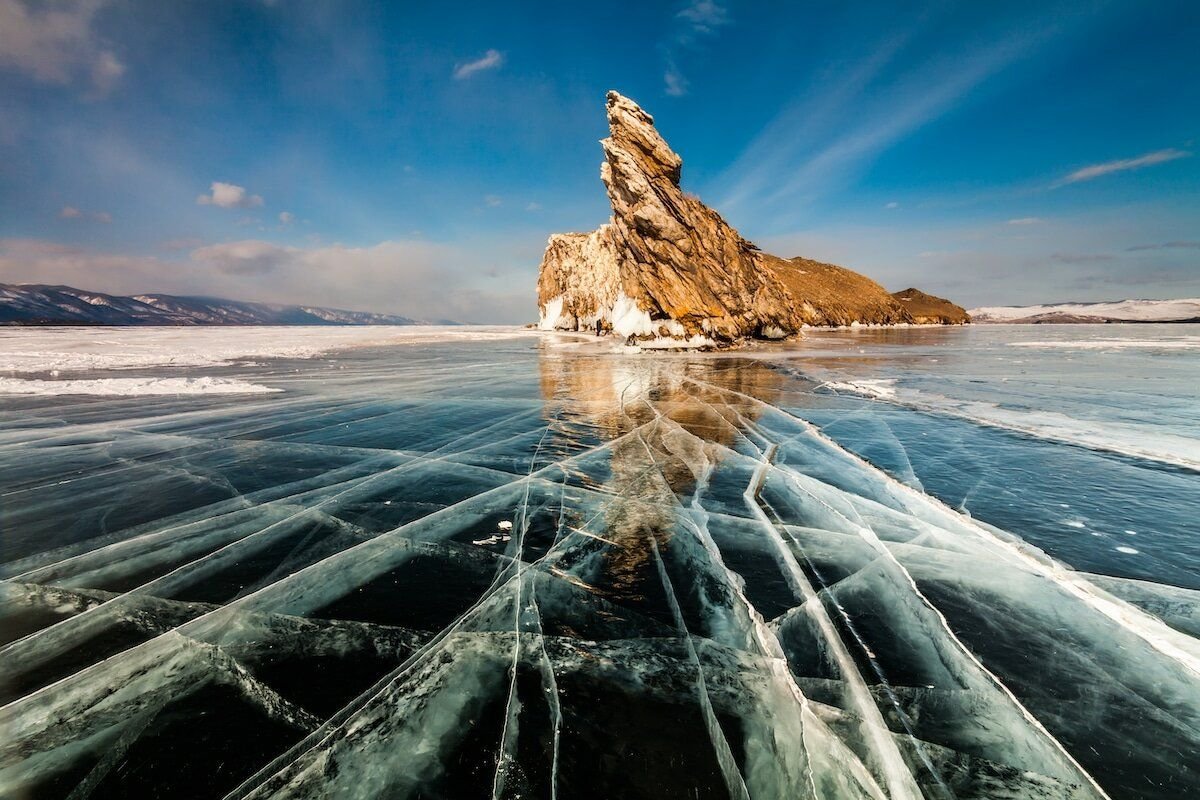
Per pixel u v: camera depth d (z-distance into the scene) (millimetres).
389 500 6465
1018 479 7012
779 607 4016
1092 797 2396
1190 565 4602
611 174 31219
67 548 5102
